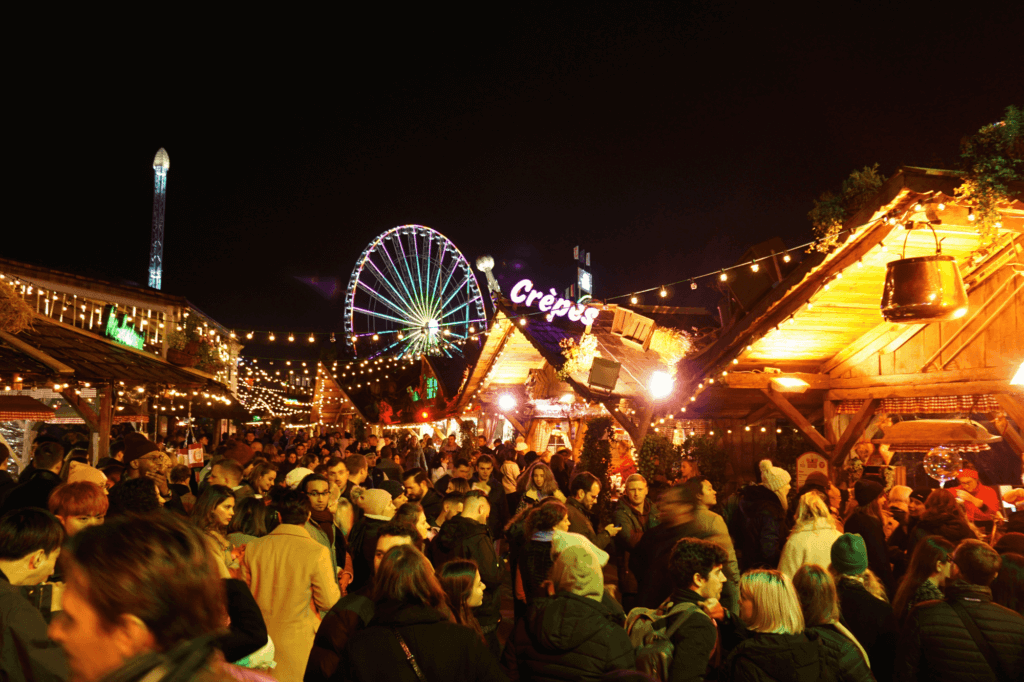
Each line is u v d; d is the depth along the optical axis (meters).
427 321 34.22
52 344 12.75
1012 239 8.41
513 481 10.50
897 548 6.98
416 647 2.93
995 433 10.90
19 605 2.64
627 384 12.48
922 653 3.64
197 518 4.58
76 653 1.25
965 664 3.50
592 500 7.16
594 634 3.29
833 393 11.13
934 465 10.12
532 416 18.03
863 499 6.48
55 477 6.11
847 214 8.55
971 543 3.77
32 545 3.02
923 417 10.91
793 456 11.43
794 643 3.21
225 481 6.02
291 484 6.82
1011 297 8.66
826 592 3.53
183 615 1.24
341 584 5.57
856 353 10.59
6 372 10.34
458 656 2.96
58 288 17.91
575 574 3.42
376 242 35.75
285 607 4.19
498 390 20.48
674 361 12.58
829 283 8.81
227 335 29.16
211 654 1.23
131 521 1.29
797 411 11.26
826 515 5.39
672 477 10.36
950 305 7.32
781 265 9.83
